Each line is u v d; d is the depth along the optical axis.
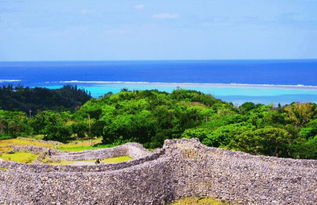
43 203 38.84
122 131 87.19
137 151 55.06
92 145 83.69
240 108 122.56
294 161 45.19
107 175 41.66
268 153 62.22
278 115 91.31
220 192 45.44
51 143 82.31
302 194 40.28
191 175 47.09
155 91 153.12
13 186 39.84
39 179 39.78
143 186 43.75
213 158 47.53
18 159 56.62
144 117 94.75
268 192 42.19
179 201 45.81
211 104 133.12
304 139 72.00
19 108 182.12
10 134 96.00
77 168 42.94
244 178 44.19
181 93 146.12
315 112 95.62
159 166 46.16
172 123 91.62
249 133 63.03
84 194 40.16
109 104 129.62
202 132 75.75
